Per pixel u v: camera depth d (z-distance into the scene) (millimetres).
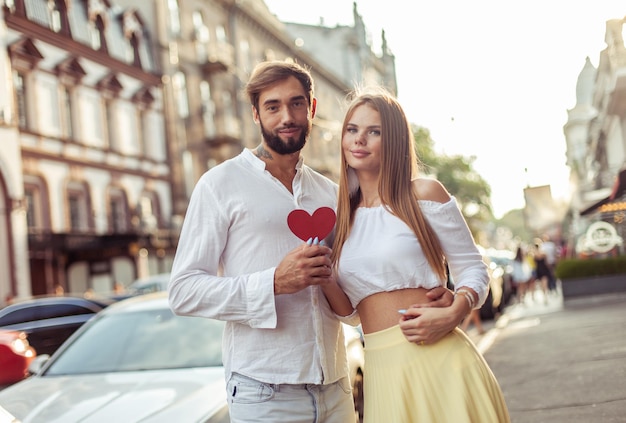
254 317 2514
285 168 2852
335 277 2814
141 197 25766
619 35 15695
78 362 4723
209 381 4023
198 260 2643
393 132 2742
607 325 9758
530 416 5410
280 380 2613
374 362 2695
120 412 3570
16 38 20359
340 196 2842
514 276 18453
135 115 25859
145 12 27219
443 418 2531
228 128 31016
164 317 5094
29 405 3895
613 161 20094
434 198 2725
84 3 23719
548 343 9055
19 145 20078
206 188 2684
